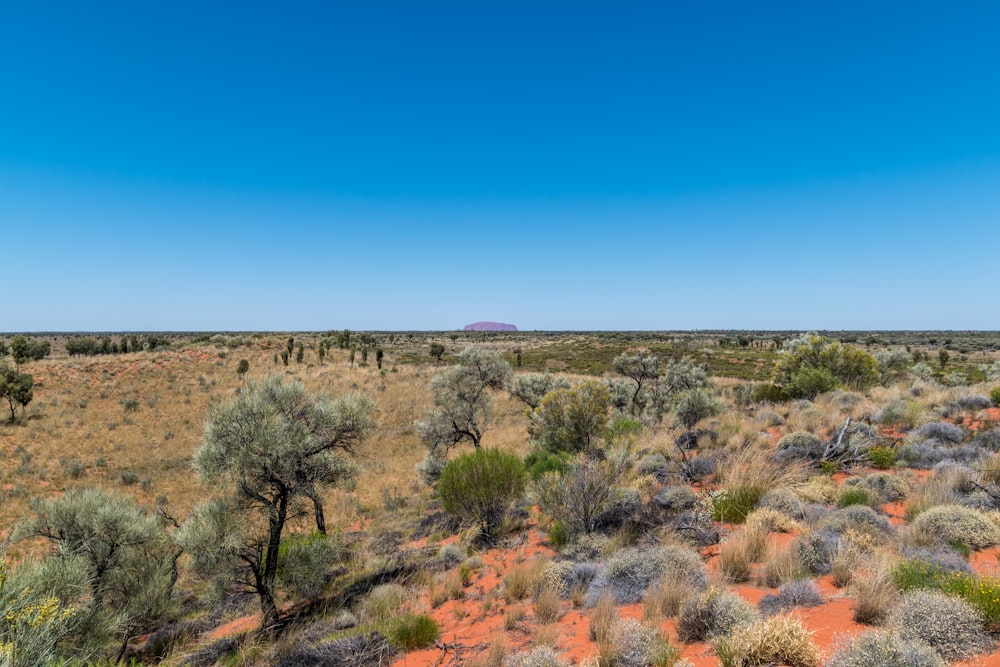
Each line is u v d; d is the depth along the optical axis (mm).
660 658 3943
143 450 27562
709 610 4328
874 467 8688
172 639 9469
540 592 6270
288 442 9883
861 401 13742
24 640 3504
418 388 42031
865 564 4816
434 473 19109
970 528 5352
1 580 3627
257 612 10375
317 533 12172
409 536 12734
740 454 9547
